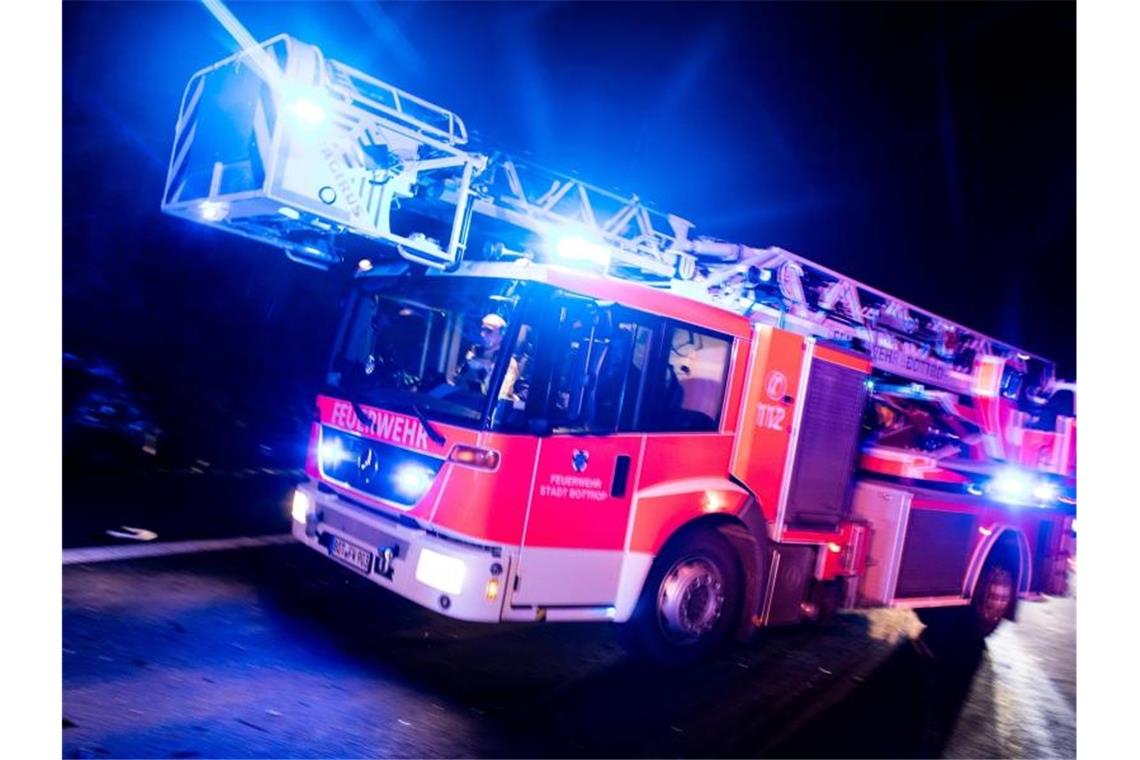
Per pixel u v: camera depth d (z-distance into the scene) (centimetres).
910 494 634
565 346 436
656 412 478
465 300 461
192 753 327
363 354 521
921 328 748
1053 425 846
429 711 399
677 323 483
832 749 433
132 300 1114
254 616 481
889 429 720
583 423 443
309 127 400
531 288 429
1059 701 587
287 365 1217
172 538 615
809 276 643
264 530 687
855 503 655
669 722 433
